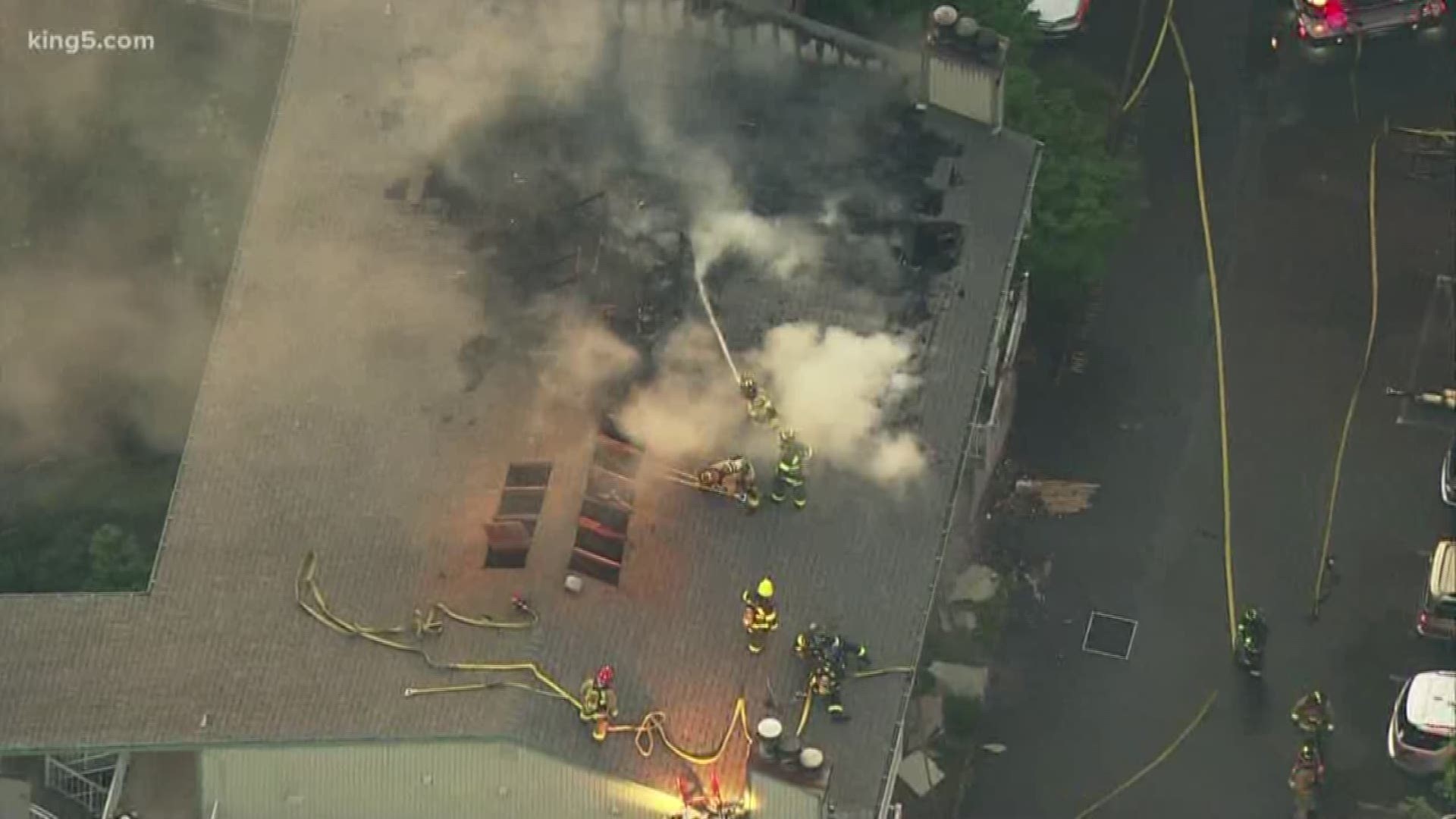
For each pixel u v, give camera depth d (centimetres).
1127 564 7112
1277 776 6831
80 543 7094
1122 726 6894
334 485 6359
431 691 5975
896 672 6125
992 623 7025
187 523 6312
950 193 6800
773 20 7044
